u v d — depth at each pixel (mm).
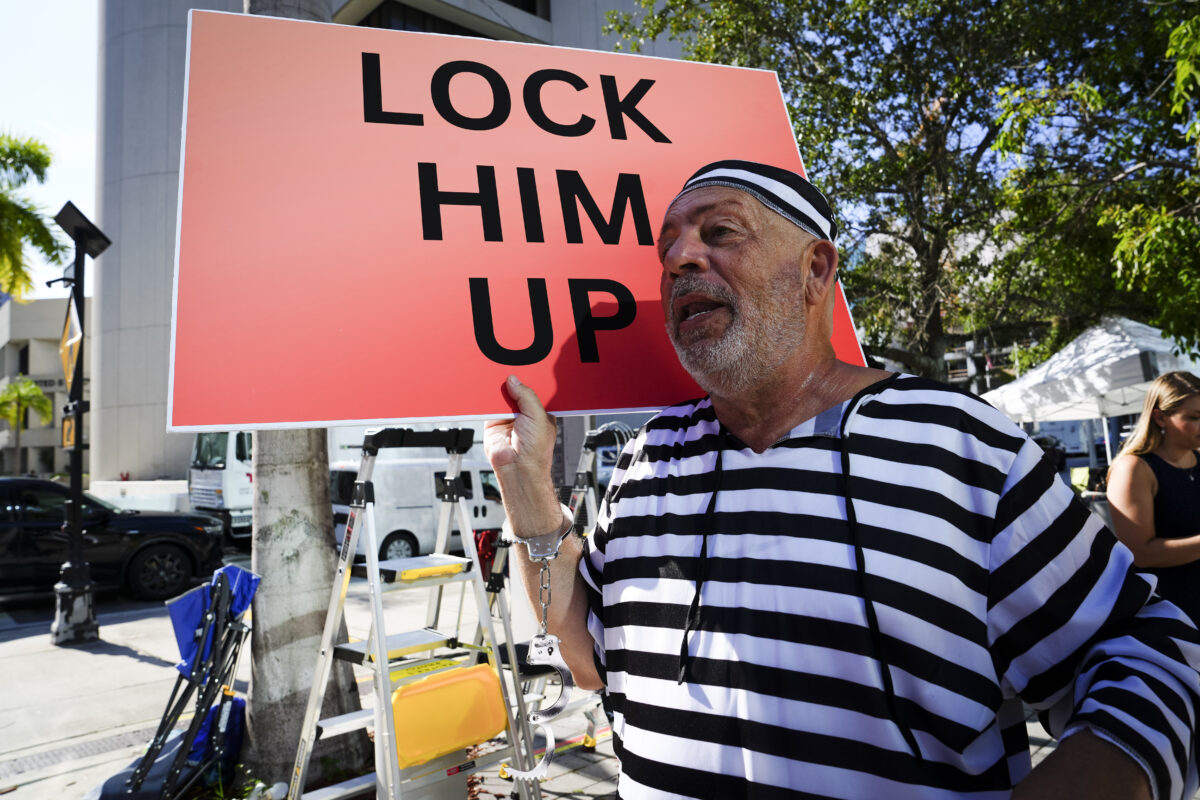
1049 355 13516
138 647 6438
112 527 8562
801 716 911
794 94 9266
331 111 1437
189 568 8984
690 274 1096
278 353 1282
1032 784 722
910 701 883
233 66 1400
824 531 950
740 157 1723
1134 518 2346
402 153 1458
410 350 1353
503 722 2518
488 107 1555
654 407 1453
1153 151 8188
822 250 1131
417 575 2469
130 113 24953
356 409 1294
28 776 3686
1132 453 2414
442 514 2736
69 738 4254
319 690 2531
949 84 8750
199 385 1229
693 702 991
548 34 24953
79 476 6812
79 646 6488
